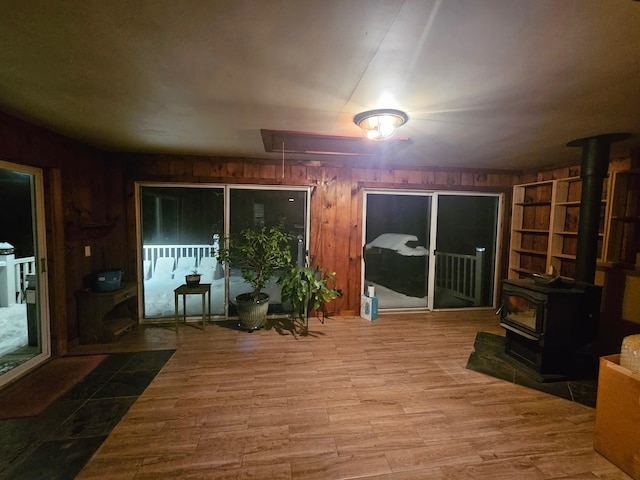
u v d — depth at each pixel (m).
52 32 1.26
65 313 3.05
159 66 1.56
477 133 2.66
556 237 3.79
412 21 1.16
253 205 4.14
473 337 3.59
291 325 3.93
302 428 1.99
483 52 1.38
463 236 4.84
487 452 1.81
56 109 2.20
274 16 1.14
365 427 2.01
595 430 1.82
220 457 1.74
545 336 2.58
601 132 2.58
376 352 3.15
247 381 2.56
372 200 4.67
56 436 1.88
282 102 2.02
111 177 3.74
